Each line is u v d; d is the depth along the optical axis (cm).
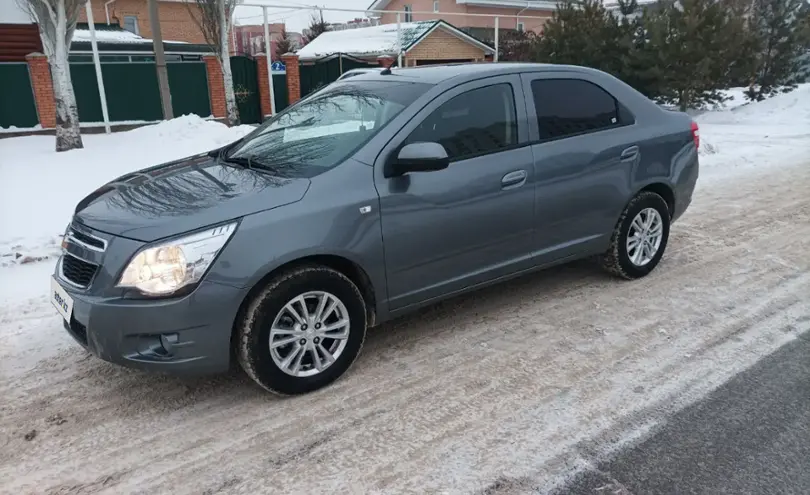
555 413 339
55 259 594
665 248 584
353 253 361
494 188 418
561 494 278
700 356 398
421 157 362
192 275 315
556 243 469
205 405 353
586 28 1822
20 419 340
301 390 358
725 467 294
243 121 2170
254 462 302
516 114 438
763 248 607
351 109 427
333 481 288
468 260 420
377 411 344
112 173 937
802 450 306
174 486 287
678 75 1634
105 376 385
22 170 959
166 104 1422
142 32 3266
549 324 450
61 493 282
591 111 484
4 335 437
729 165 1043
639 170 505
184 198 351
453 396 357
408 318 465
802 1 1866
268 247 331
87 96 1872
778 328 434
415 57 2675
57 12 1126
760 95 1834
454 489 281
